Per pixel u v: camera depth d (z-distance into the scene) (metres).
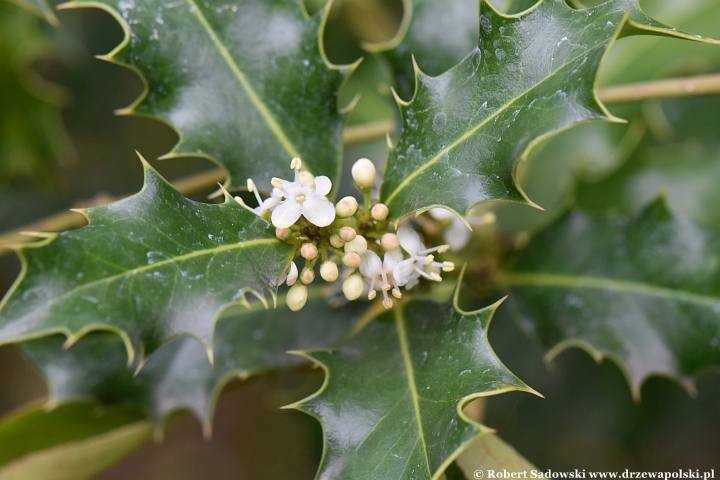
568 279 0.24
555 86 0.19
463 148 0.20
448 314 0.21
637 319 0.24
